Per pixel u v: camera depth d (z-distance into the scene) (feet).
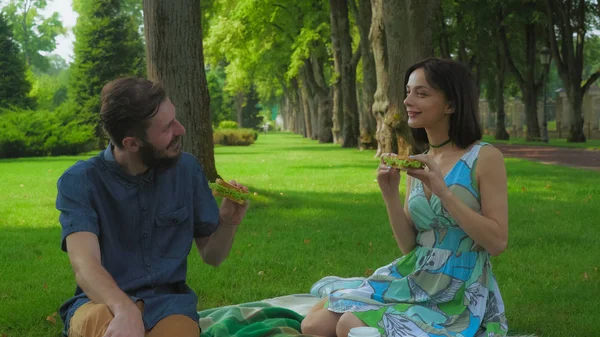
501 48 133.90
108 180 10.12
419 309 11.14
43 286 20.43
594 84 265.75
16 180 56.80
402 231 12.19
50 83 247.91
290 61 132.57
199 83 36.09
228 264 23.27
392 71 63.21
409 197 12.01
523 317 16.76
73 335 9.47
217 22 136.98
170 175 10.50
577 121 119.55
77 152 108.68
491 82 155.02
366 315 11.12
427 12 61.46
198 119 36.27
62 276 22.00
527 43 124.67
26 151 101.91
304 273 22.20
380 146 71.92
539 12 111.75
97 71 132.46
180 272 10.53
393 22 62.03
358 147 102.83
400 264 12.17
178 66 35.50
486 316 11.46
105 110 9.46
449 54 115.85
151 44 35.50
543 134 123.75
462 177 11.28
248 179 54.34
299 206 38.09
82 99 132.16
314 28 113.29
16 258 25.13
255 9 117.39
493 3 107.76
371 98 98.32
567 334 15.48
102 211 10.03
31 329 16.37
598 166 64.85
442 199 10.75
